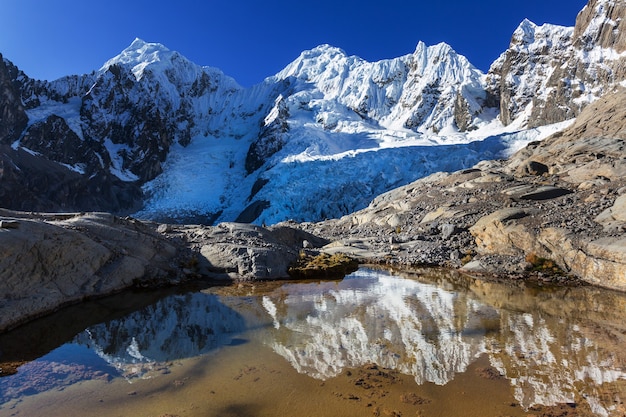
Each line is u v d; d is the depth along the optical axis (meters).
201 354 8.25
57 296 11.76
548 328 9.91
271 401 6.30
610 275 14.91
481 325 10.17
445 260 20.78
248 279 16.91
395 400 6.32
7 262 10.93
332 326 10.16
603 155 27.78
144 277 15.34
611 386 6.70
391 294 14.12
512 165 33.56
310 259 20.33
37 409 6.02
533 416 5.82
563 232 17.78
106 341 9.05
